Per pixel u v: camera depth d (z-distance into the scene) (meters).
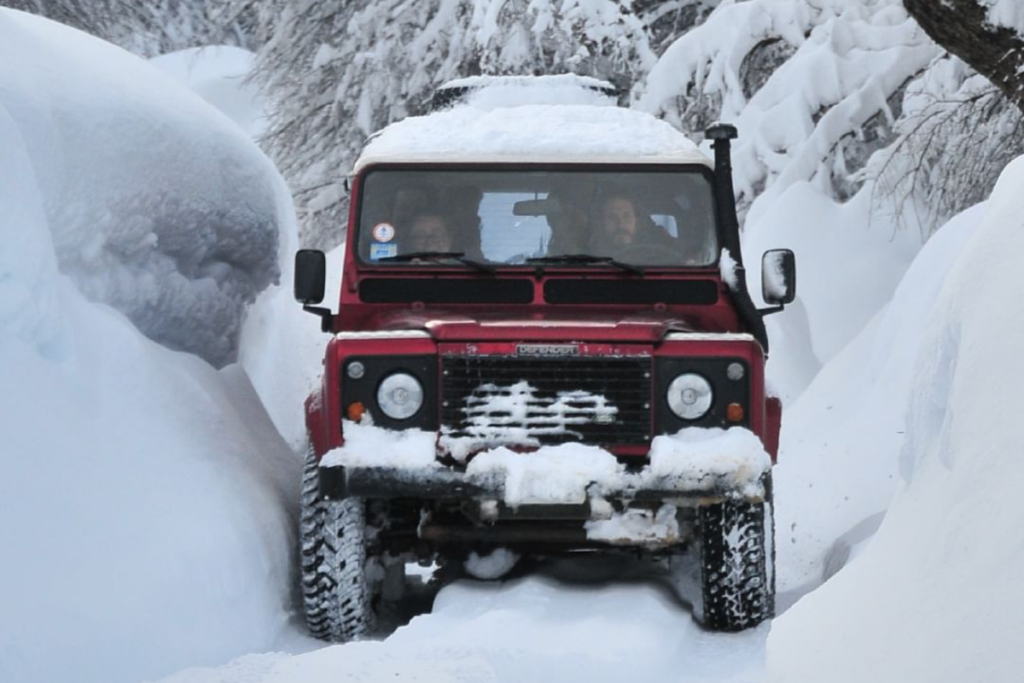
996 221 6.08
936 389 5.94
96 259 11.70
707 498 9.41
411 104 28.66
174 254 13.39
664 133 11.49
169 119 13.04
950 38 12.66
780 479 16.25
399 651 8.01
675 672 8.18
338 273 21.31
